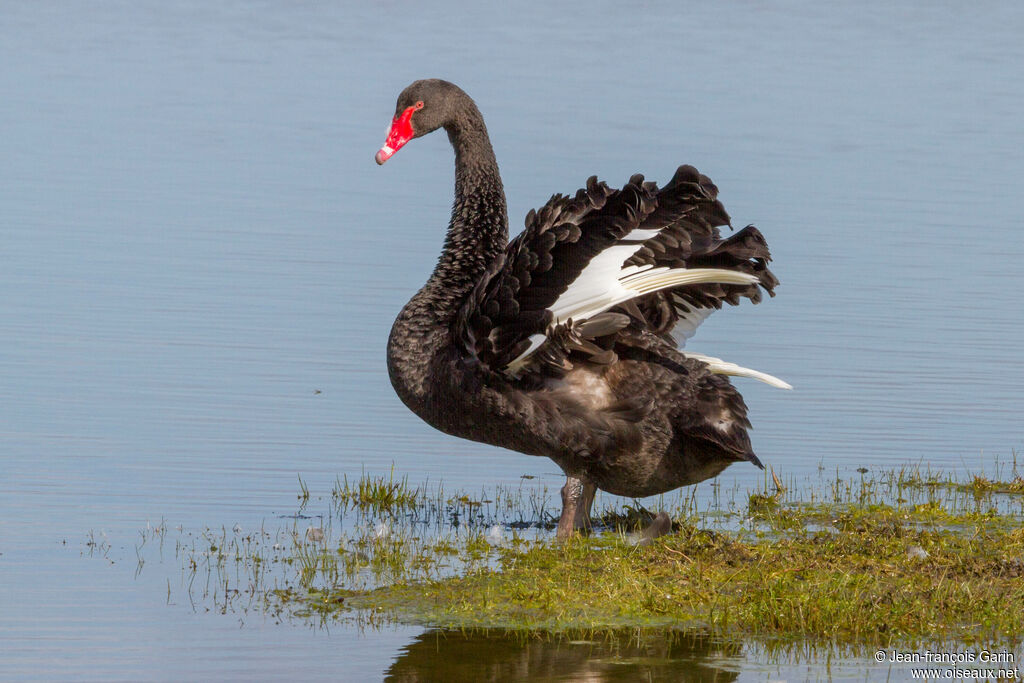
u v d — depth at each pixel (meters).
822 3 63.91
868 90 40.94
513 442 12.54
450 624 10.68
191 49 46.97
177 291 21.52
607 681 9.65
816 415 17.22
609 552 12.12
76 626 10.68
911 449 16.02
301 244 24.16
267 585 11.59
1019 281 23.08
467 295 13.12
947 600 10.71
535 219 12.17
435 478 15.15
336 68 43.72
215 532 13.02
